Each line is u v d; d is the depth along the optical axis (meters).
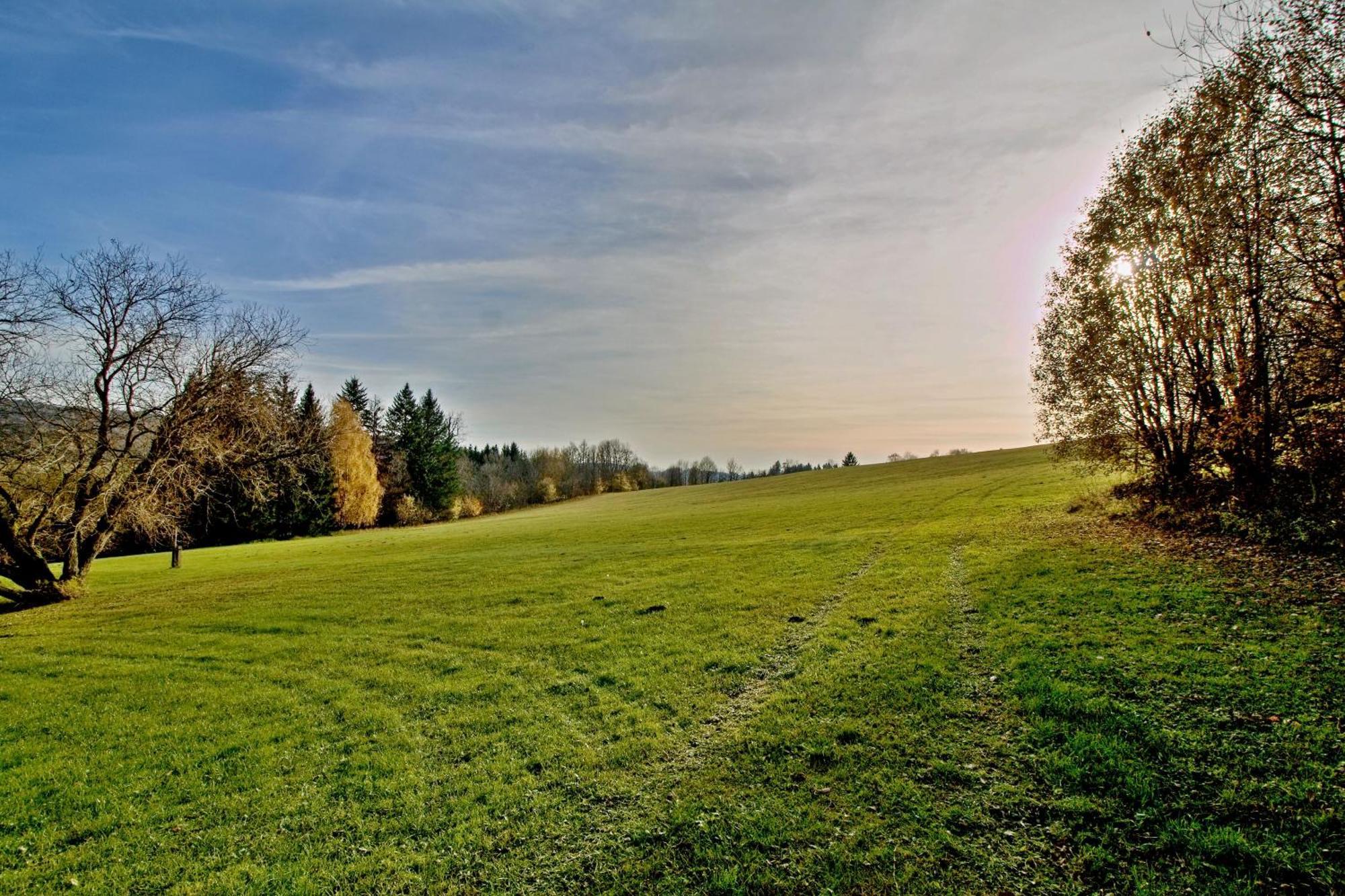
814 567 20.78
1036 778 6.86
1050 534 21.36
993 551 19.66
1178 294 19.20
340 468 71.94
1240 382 16.72
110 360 25.25
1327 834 5.48
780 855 6.14
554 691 11.31
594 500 112.38
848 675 10.47
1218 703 7.73
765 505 54.09
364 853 6.87
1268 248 15.28
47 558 31.20
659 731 9.26
